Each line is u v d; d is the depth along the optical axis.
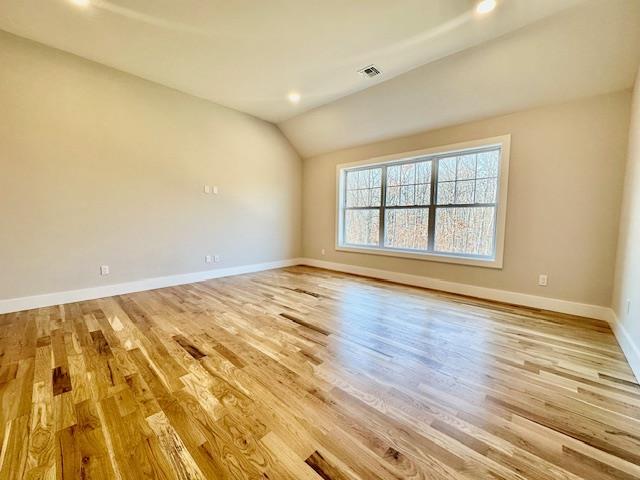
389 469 1.11
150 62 3.17
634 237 2.15
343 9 2.27
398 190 4.46
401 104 3.72
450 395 1.59
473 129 3.52
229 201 4.65
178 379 1.72
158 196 3.83
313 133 5.04
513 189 3.25
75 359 1.94
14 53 2.73
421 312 2.98
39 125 2.90
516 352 2.11
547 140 3.01
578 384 1.70
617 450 1.21
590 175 2.81
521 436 1.29
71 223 3.15
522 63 2.73
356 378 1.75
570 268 2.96
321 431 1.31
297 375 1.78
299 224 5.87
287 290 3.83
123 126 3.46
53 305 3.08
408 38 2.65
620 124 2.64
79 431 1.29
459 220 3.81
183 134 4.01
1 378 1.71
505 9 2.25
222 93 3.96
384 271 4.57
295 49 2.86
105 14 2.41
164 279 3.96
